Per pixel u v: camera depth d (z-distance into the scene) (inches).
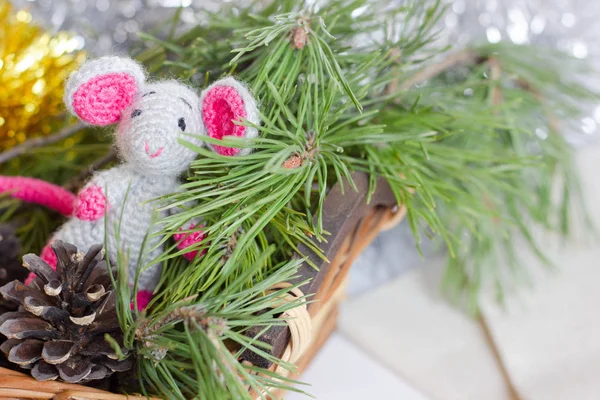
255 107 10.3
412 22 16.3
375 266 17.7
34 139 14.1
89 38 16.6
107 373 10.2
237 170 10.6
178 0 16.4
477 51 15.1
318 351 14.6
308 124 11.3
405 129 12.7
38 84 13.9
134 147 10.4
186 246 11.0
